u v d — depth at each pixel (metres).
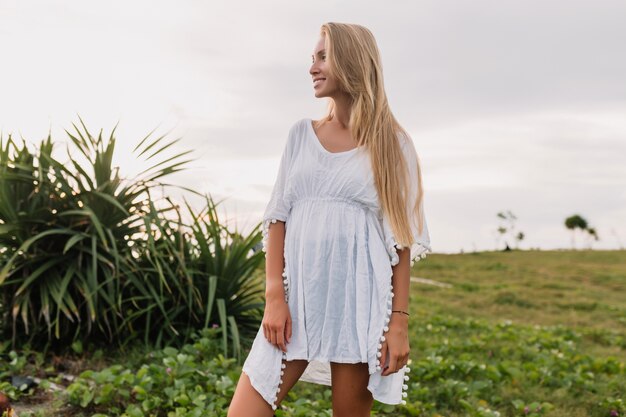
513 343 7.64
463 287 16.11
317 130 2.47
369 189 2.33
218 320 6.21
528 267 23.16
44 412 3.99
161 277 5.51
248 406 2.30
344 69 2.37
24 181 5.67
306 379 2.54
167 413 4.09
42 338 5.60
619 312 12.70
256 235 6.39
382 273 2.31
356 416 2.37
